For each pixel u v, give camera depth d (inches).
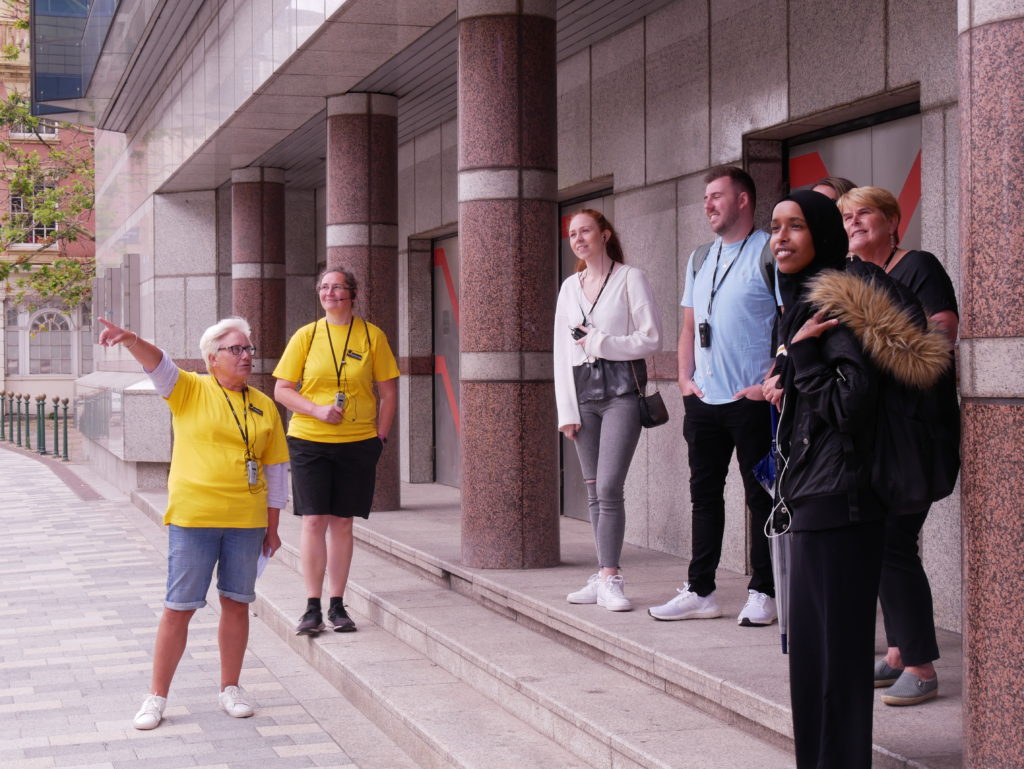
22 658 291.7
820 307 140.6
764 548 219.9
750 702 173.5
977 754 123.4
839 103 255.6
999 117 120.2
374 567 340.5
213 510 231.0
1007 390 119.8
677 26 316.5
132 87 679.1
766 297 213.3
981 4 122.0
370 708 234.1
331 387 278.2
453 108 461.4
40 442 1002.7
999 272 120.4
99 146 886.4
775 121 277.4
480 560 294.0
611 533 239.1
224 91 480.4
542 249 294.2
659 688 200.7
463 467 299.3
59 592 382.6
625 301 239.3
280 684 263.3
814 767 141.6
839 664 137.9
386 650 264.1
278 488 243.0
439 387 535.8
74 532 528.1
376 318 427.5
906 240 252.5
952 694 170.9
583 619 227.0
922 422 136.8
